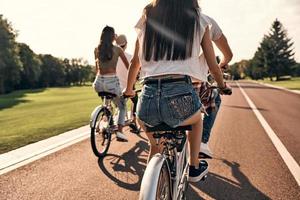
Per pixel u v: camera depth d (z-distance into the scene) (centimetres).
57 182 421
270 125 913
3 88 6475
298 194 394
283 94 2631
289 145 651
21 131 762
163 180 243
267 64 9375
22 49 8919
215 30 253
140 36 250
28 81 9112
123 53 550
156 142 280
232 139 708
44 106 1684
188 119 242
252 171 478
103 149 543
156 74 239
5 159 512
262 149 614
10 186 404
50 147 594
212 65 250
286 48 9294
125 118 593
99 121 532
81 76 12631
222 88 269
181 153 280
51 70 10781
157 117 243
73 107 1477
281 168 493
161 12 240
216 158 546
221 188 411
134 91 300
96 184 418
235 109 1362
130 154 559
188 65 238
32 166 481
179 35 236
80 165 491
